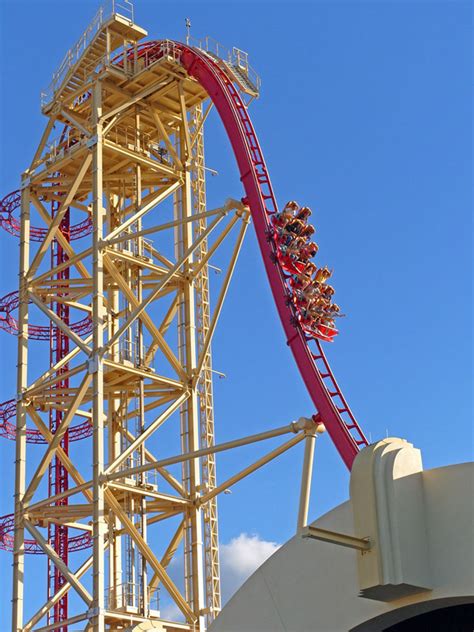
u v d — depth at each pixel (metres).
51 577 57.75
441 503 29.70
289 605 31.66
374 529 29.52
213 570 66.94
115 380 57.09
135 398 60.25
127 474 51.72
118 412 58.88
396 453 30.02
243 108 58.25
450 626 30.92
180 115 61.47
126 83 59.19
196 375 57.75
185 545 55.56
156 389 58.69
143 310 56.94
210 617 65.06
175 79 59.25
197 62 59.09
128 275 59.31
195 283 71.69
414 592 29.42
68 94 60.50
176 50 59.66
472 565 28.77
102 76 58.19
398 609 29.81
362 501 30.00
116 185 62.84
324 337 53.69
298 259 54.78
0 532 55.88
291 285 54.31
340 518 31.12
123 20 58.69
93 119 58.22
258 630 32.03
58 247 64.25
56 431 55.62
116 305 61.88
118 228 57.22
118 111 58.72
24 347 58.81
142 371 56.03
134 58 59.09
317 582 31.28
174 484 56.09
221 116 58.16
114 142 61.16
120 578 56.25
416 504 29.80
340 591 30.77
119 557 56.53
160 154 62.75
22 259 60.28
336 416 50.38
